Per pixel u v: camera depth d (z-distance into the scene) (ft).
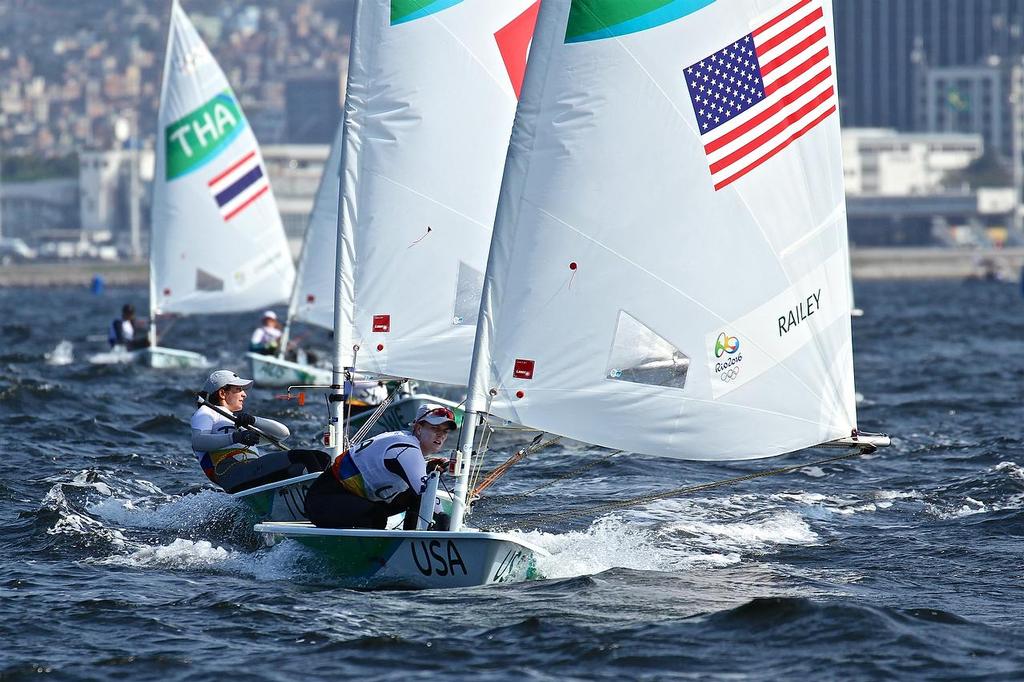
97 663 116.06
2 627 125.80
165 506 183.42
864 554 159.12
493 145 195.42
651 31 137.18
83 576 145.59
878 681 111.14
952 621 127.65
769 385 142.31
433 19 191.62
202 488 202.49
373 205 192.75
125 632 124.47
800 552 160.15
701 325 139.85
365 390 260.83
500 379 139.03
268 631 124.88
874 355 516.73
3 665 115.34
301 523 153.48
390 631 124.57
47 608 132.05
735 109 139.85
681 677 112.16
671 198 138.51
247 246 399.85
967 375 415.44
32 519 172.76
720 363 140.56
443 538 139.03
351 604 134.00
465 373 196.95
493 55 194.08
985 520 178.40
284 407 306.14
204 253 396.98
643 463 229.45
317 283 302.04
